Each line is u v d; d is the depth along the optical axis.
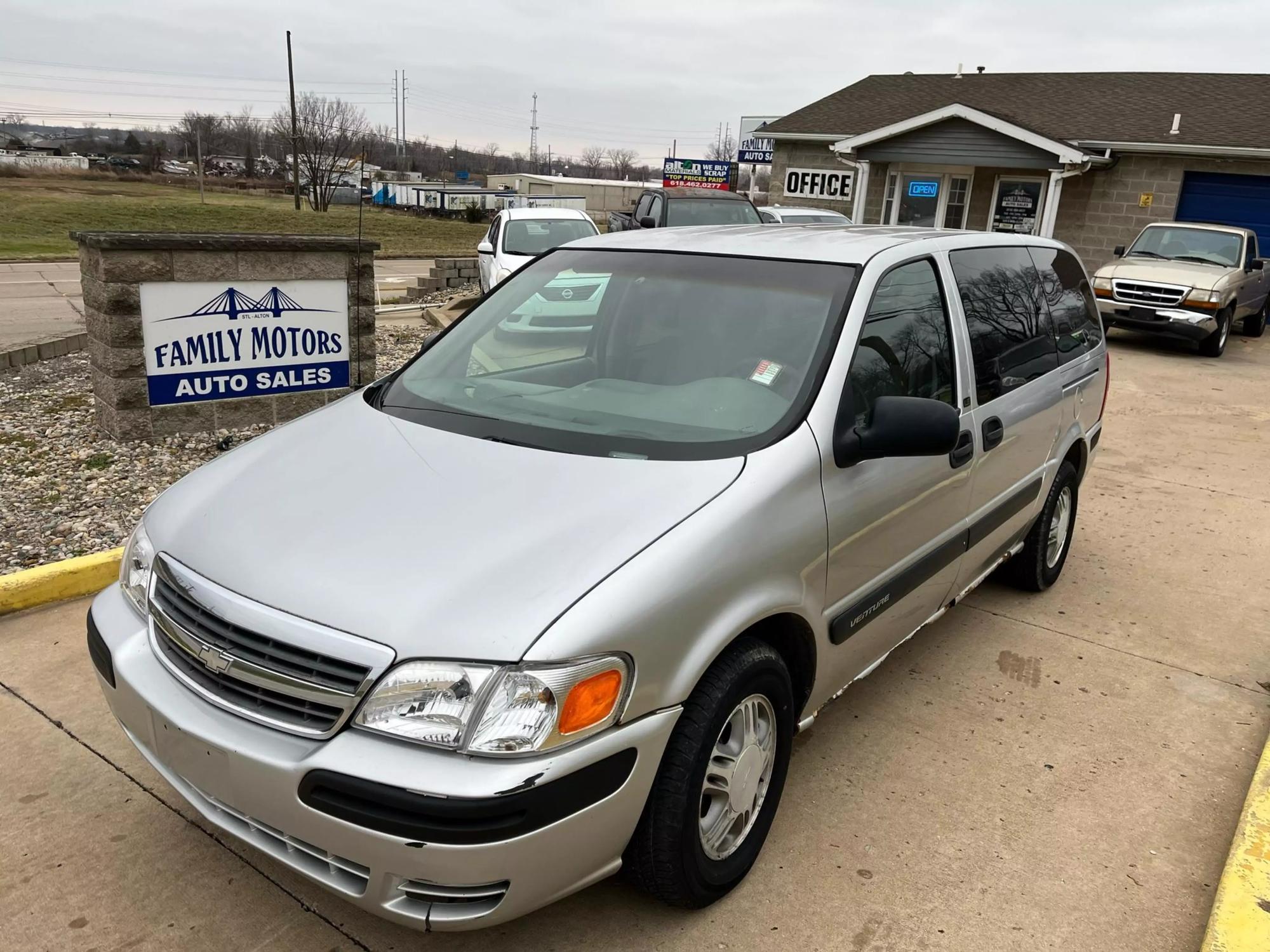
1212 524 6.17
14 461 6.01
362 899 2.07
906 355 3.19
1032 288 4.32
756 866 2.79
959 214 19.98
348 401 3.29
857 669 3.18
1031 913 2.65
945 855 2.87
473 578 2.15
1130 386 11.06
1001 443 3.74
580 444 2.72
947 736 3.54
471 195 54.19
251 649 2.18
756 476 2.53
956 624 4.55
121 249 5.92
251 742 2.12
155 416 6.36
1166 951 2.53
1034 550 4.70
